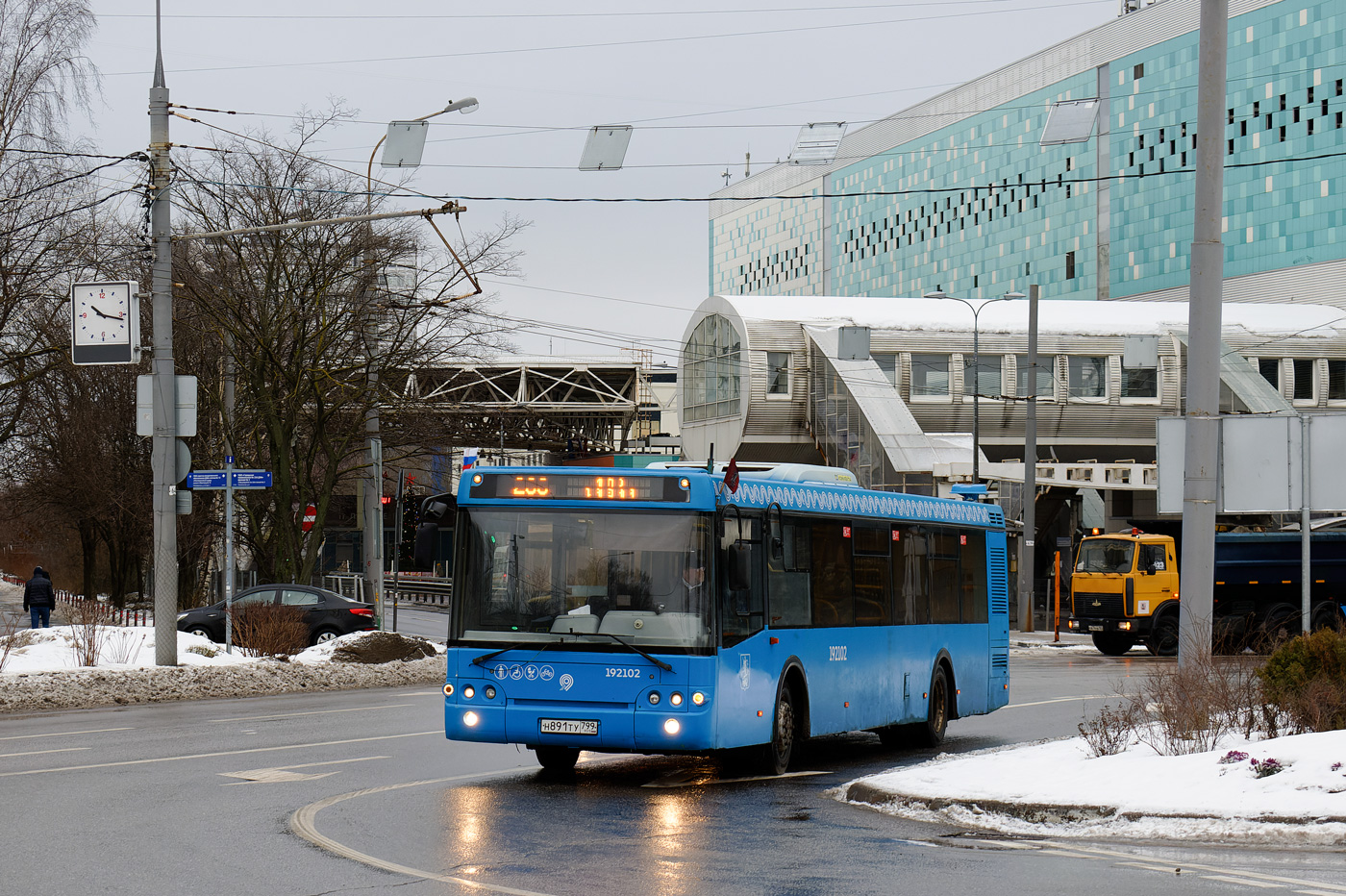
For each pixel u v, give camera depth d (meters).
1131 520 48.16
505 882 10.24
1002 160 140.12
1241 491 19.09
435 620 66.31
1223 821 12.12
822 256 174.50
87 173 41.41
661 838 12.27
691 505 15.95
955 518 23.16
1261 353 96.62
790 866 10.95
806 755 20.59
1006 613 24.91
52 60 45.09
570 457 107.62
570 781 16.42
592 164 27.80
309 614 40.59
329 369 45.31
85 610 34.03
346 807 13.97
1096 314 99.00
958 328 95.19
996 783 14.23
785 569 17.66
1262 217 110.25
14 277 46.38
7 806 13.88
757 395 93.31
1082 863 11.03
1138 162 121.69
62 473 62.38
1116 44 124.06
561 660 15.79
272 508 50.31
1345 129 102.88
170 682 28.88
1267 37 109.06
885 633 20.30
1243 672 16.42
